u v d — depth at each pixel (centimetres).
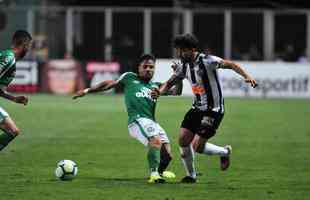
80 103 7056
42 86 8288
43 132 4647
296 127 5153
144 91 2927
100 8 8700
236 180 2969
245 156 3700
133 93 2923
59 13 8775
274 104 7231
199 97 2842
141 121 2886
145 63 2933
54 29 8769
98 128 4903
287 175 3108
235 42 8788
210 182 2912
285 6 8900
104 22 8831
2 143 2895
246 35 8794
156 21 8775
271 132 4828
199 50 2828
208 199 2562
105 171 3177
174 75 2872
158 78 8031
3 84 2919
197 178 3006
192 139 2864
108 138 4369
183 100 7619
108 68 8262
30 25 8644
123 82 2962
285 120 5641
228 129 4991
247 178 3022
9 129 2888
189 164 2891
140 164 3388
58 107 6556
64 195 2608
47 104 6875
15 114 5838
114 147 3978
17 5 8750
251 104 7188
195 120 2844
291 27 8819
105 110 6303
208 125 2836
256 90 8125
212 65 2792
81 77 8288
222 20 8762
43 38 8644
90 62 8281
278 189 2767
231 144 4191
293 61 8806
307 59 8644
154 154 2866
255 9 8688
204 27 8775
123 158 3578
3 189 2716
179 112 6203
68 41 8806
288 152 3856
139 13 8831
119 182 2888
